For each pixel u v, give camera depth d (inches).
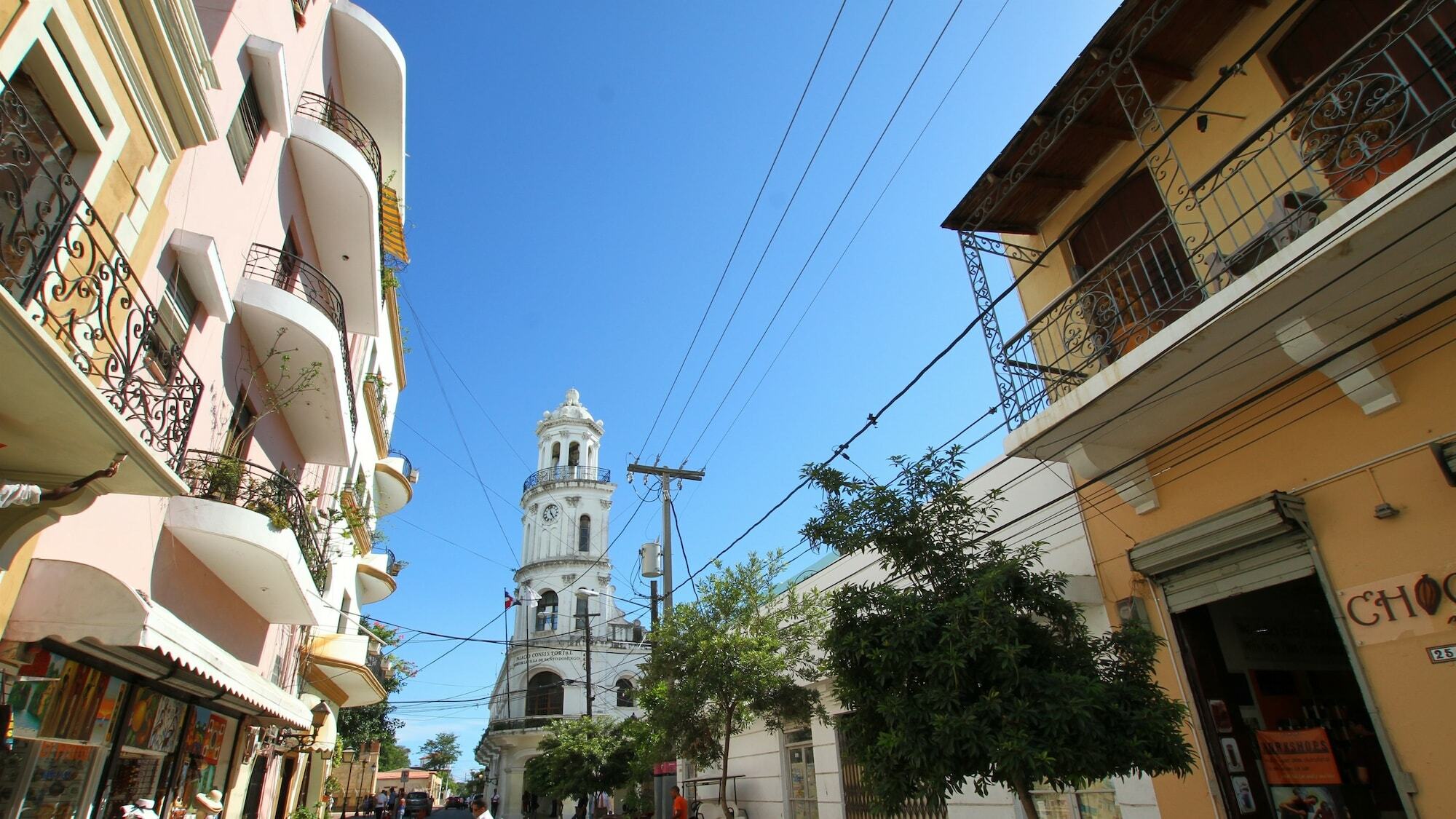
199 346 325.4
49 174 195.6
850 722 262.5
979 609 233.0
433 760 3718.0
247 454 407.5
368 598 912.3
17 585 225.0
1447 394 232.2
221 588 394.3
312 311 389.4
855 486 287.7
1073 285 318.0
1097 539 346.6
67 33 217.8
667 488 709.3
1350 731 297.3
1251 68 306.5
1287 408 275.3
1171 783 299.6
